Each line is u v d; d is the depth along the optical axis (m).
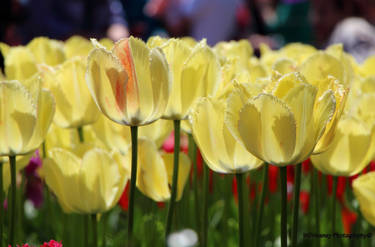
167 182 1.73
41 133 1.67
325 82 1.61
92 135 1.86
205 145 1.65
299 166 1.62
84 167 1.69
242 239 1.67
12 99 1.64
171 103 1.68
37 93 1.66
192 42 1.95
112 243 1.94
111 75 1.61
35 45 1.91
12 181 1.67
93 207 1.71
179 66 1.68
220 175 2.06
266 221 1.97
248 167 1.65
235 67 1.78
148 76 1.62
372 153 1.71
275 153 1.59
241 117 1.59
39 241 2.00
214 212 2.04
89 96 1.76
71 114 1.77
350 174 1.73
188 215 1.91
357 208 1.81
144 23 5.61
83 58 1.76
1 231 1.69
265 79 1.66
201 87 1.68
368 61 1.96
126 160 1.72
